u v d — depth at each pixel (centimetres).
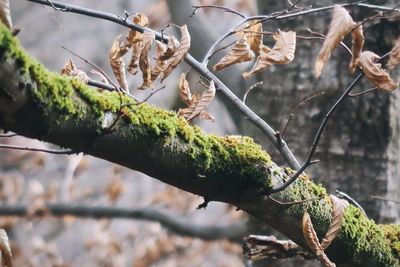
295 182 585
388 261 634
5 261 534
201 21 1158
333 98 949
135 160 515
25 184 1962
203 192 550
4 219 1631
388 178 962
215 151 541
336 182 952
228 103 1125
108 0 2695
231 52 590
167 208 1758
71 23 2650
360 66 546
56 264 1847
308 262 927
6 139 2019
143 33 594
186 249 1834
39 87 450
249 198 561
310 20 950
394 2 925
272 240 666
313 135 955
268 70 980
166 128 516
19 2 2658
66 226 2031
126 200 2088
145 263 1789
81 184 2106
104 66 2581
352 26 528
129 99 505
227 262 1867
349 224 613
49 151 523
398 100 966
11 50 430
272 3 973
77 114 474
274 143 610
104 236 1909
